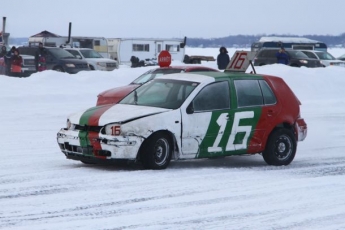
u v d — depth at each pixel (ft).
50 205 38.88
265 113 54.39
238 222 36.04
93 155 49.21
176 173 49.49
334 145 68.28
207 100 51.93
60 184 44.70
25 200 39.99
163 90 53.01
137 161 49.75
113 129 48.47
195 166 54.13
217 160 58.34
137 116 49.19
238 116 52.90
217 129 51.98
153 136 49.60
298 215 37.83
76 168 51.08
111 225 34.83
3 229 33.68
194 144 51.08
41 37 234.99
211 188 44.55
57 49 168.45
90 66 174.19
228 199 41.45
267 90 55.31
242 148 53.31
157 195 42.09
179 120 50.34
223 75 53.93
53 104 100.53
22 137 69.41
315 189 44.96
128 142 48.44
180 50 263.49
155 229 34.27
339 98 123.24
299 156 60.95
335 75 139.74
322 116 94.63
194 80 52.85
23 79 117.19
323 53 197.06
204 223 35.68
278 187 45.42
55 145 64.34
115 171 49.88
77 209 38.09
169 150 50.72
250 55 58.59
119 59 252.42
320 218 37.27
